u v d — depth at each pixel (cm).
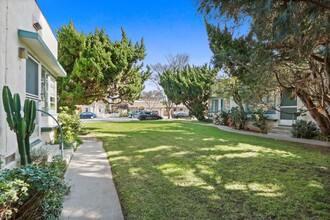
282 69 646
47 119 743
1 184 179
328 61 504
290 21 309
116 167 488
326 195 329
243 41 591
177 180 398
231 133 1117
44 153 495
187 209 289
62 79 1247
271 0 304
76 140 824
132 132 1188
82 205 305
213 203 305
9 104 346
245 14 377
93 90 1295
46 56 616
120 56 1262
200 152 632
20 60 465
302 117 1061
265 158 556
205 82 2086
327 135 884
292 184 375
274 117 1227
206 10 383
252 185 371
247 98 866
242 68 643
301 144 777
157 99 4031
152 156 591
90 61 1145
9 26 404
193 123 1823
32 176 205
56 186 224
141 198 324
